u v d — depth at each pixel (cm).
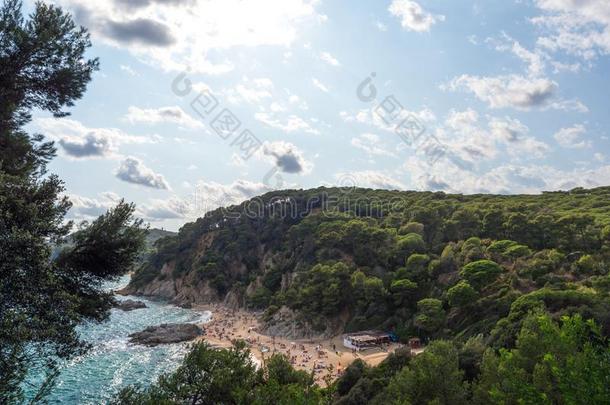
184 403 2734
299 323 10844
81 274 1797
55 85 2042
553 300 5956
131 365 7931
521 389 1510
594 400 1153
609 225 9631
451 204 15238
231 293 17050
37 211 1463
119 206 1895
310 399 2325
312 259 13712
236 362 2919
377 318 9794
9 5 1867
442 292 9244
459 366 4262
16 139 1894
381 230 12344
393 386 3222
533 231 10275
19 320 1274
